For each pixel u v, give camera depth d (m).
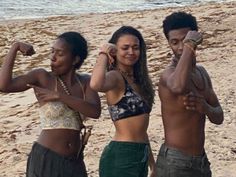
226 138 8.96
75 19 23.83
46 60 17.00
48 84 5.07
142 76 5.06
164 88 4.70
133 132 4.97
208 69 13.38
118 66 5.00
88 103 5.00
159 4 34.00
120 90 4.92
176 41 4.70
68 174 4.96
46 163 4.93
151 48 16.50
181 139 4.71
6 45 19.81
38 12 30.23
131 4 33.91
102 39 19.11
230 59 14.22
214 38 16.67
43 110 4.99
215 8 21.81
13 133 10.27
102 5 33.22
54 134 4.97
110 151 4.98
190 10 22.22
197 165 4.73
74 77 5.14
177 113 4.70
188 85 4.68
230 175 7.66
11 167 8.51
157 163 4.81
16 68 16.17
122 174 4.93
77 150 5.06
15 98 12.97
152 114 10.27
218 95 11.28
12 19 26.83
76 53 5.08
